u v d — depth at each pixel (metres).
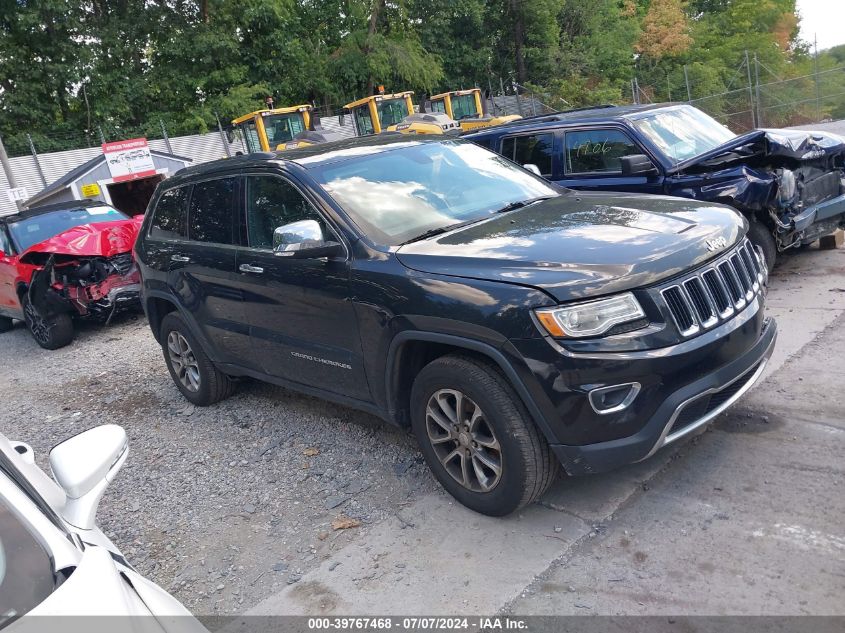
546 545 3.31
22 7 28.58
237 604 3.29
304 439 4.98
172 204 5.63
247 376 5.36
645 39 45.72
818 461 3.60
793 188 6.34
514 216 4.04
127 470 5.00
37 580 1.79
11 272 9.77
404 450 4.54
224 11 32.69
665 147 6.92
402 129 19.22
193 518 4.17
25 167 24.12
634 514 3.44
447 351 3.72
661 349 3.10
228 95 32.06
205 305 5.18
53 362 8.94
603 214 3.86
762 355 3.57
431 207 4.20
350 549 3.56
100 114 30.44
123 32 31.11
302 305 4.21
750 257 3.77
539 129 7.69
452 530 3.55
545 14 39.91
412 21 38.88
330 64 35.47
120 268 9.48
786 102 27.80
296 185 4.28
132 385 7.12
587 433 3.11
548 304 3.06
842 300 5.91
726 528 3.22
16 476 2.14
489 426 3.36
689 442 4.00
